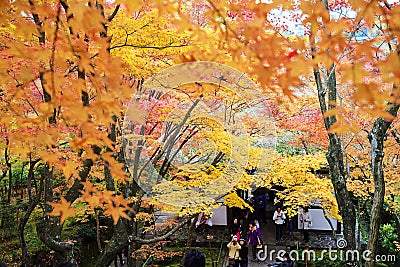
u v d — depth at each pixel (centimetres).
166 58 457
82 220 798
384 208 972
